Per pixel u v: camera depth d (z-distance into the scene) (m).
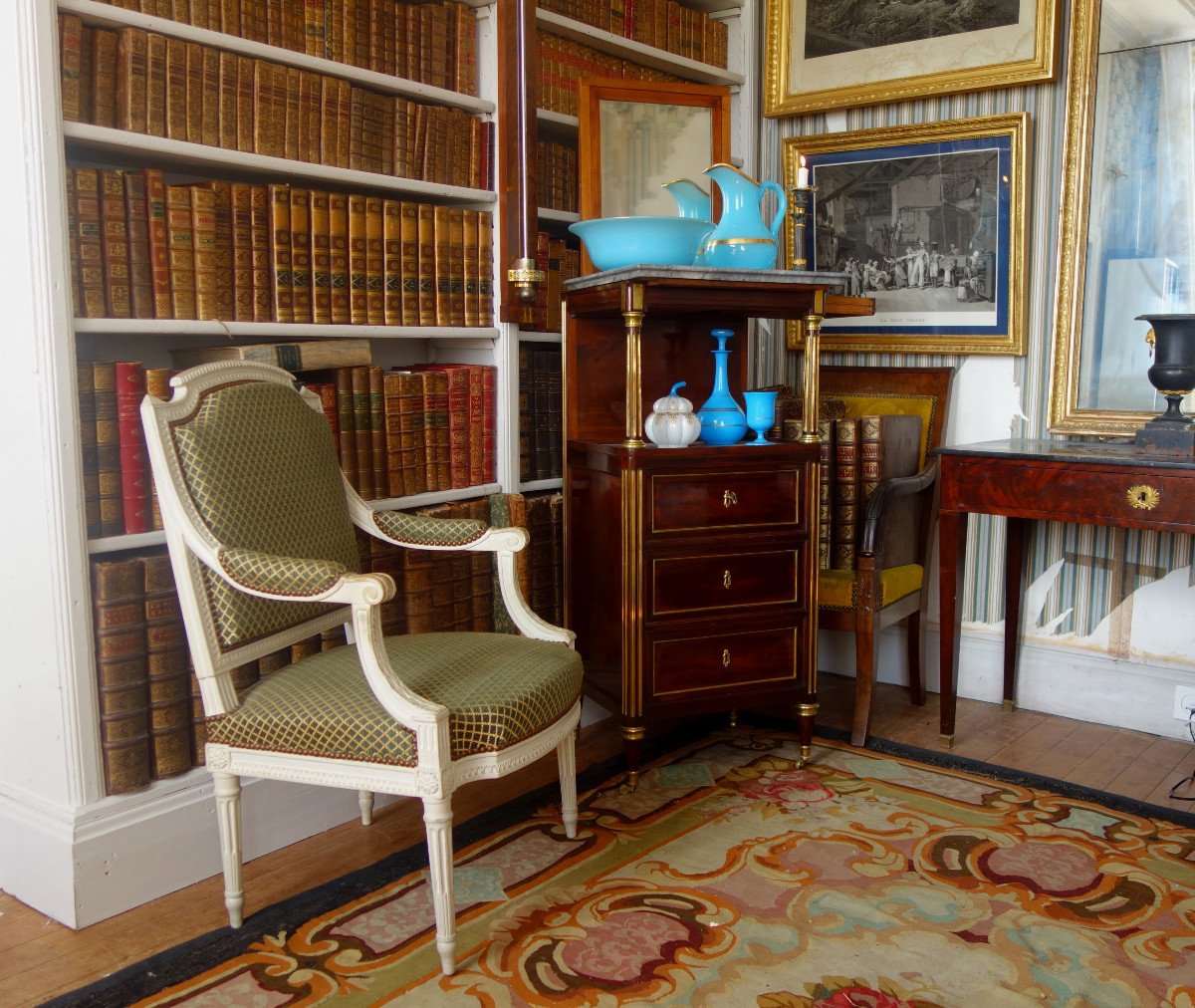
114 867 2.32
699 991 2.03
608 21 3.56
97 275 2.29
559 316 3.47
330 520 2.47
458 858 2.59
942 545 3.23
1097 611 3.60
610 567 3.04
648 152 3.54
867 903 2.35
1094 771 3.17
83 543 2.24
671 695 3.01
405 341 3.42
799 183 3.45
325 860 2.61
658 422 3.01
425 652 2.40
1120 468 2.86
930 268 3.83
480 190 3.11
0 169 2.17
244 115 2.54
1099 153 3.42
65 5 2.17
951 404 3.87
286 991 2.04
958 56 3.66
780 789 3.01
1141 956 2.15
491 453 3.21
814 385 3.12
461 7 3.08
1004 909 2.33
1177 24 3.24
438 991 2.03
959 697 3.89
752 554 3.06
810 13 3.97
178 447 2.14
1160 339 2.99
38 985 2.06
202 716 2.46
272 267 2.62
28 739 2.35
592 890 2.42
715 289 2.94
